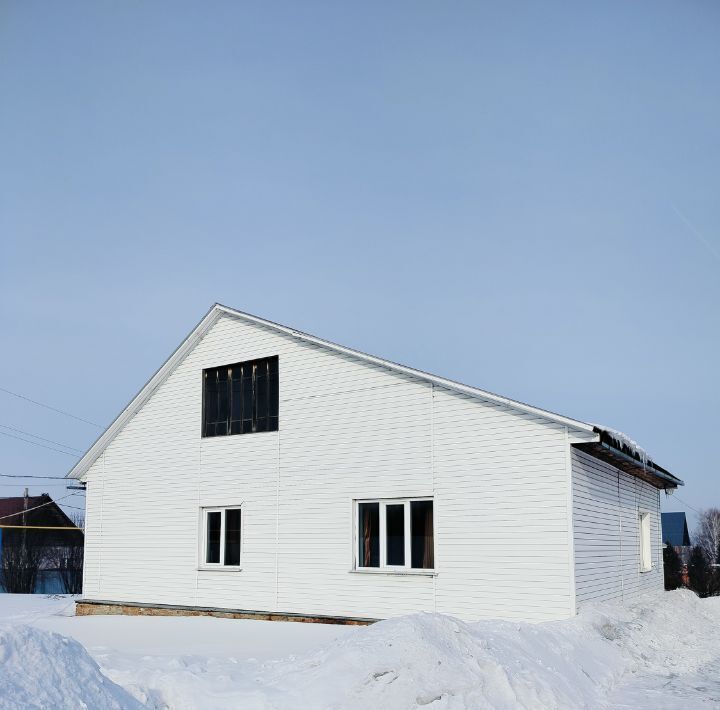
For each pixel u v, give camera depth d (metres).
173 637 14.86
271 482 18.62
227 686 8.43
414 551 16.42
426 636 9.23
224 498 19.38
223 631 15.82
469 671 8.79
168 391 20.92
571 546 14.60
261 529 18.61
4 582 37.94
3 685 5.80
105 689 6.77
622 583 18.22
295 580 17.86
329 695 8.00
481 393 15.76
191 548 19.73
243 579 18.69
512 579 15.10
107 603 20.83
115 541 21.17
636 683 11.38
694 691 10.66
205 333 20.56
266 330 19.41
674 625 16.89
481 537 15.55
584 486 15.73
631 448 16.55
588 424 14.45
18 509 40.59
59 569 39.84
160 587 20.09
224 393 19.98
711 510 88.38
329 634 15.12
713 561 57.06
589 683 10.59
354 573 17.00
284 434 18.61
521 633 11.28
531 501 15.09
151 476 20.81
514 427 15.45
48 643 6.71
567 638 12.19
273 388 19.09
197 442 20.12
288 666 9.34
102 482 21.75
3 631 6.46
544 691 8.88
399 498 16.69
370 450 17.23
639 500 20.98
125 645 13.65
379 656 8.77
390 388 17.17
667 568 39.81
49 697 6.03
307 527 17.88
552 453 14.98
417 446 16.61
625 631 14.44
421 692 8.12
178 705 7.70
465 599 15.55
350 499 17.36
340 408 17.83
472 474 15.83
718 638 16.56
